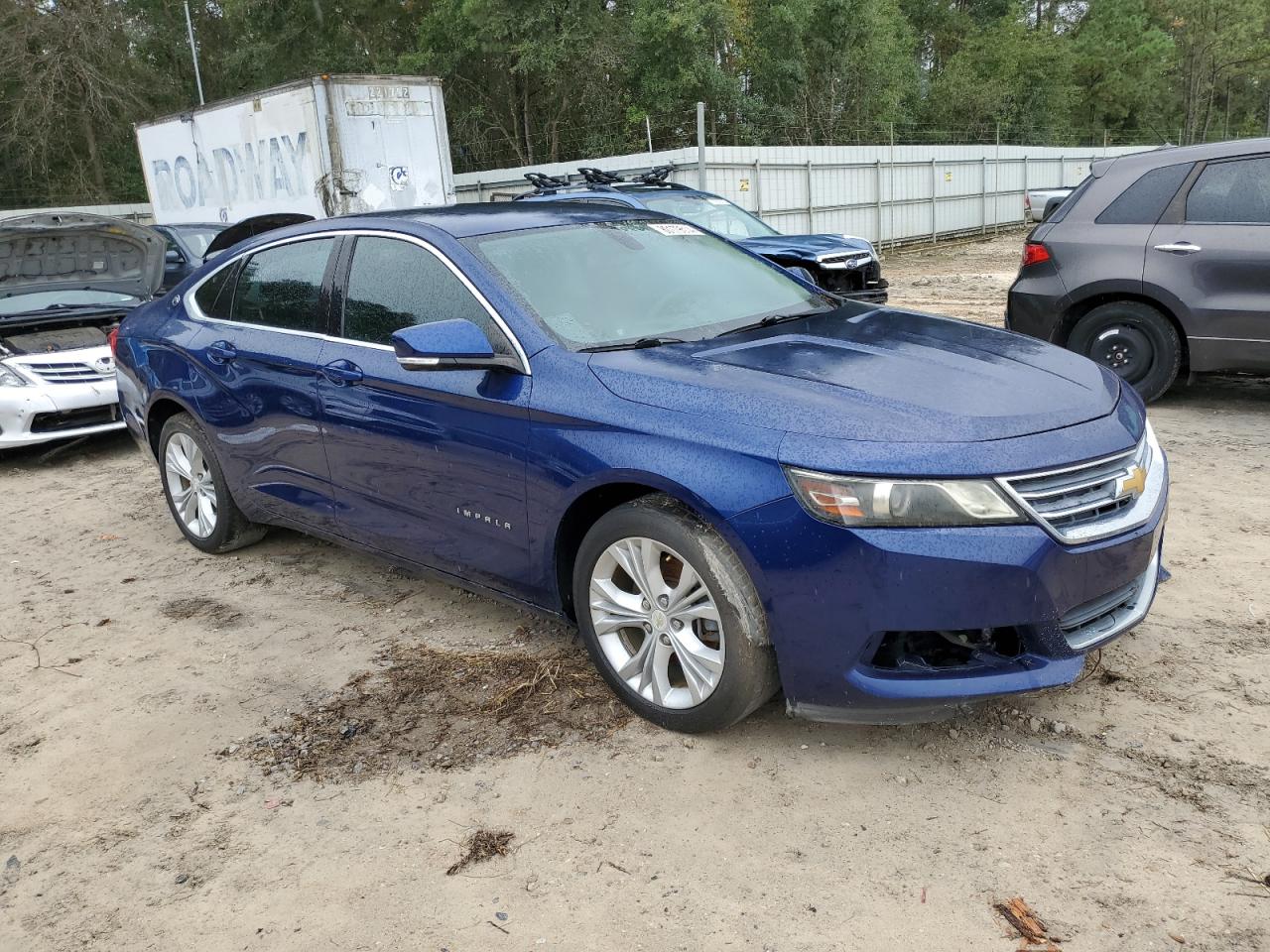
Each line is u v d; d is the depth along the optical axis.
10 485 7.11
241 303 4.74
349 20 34.78
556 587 3.41
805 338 3.50
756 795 2.87
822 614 2.75
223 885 2.66
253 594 4.70
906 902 2.42
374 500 4.03
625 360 3.27
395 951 2.38
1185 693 3.25
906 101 44.50
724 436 2.87
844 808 2.79
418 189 13.66
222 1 35.44
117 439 8.38
